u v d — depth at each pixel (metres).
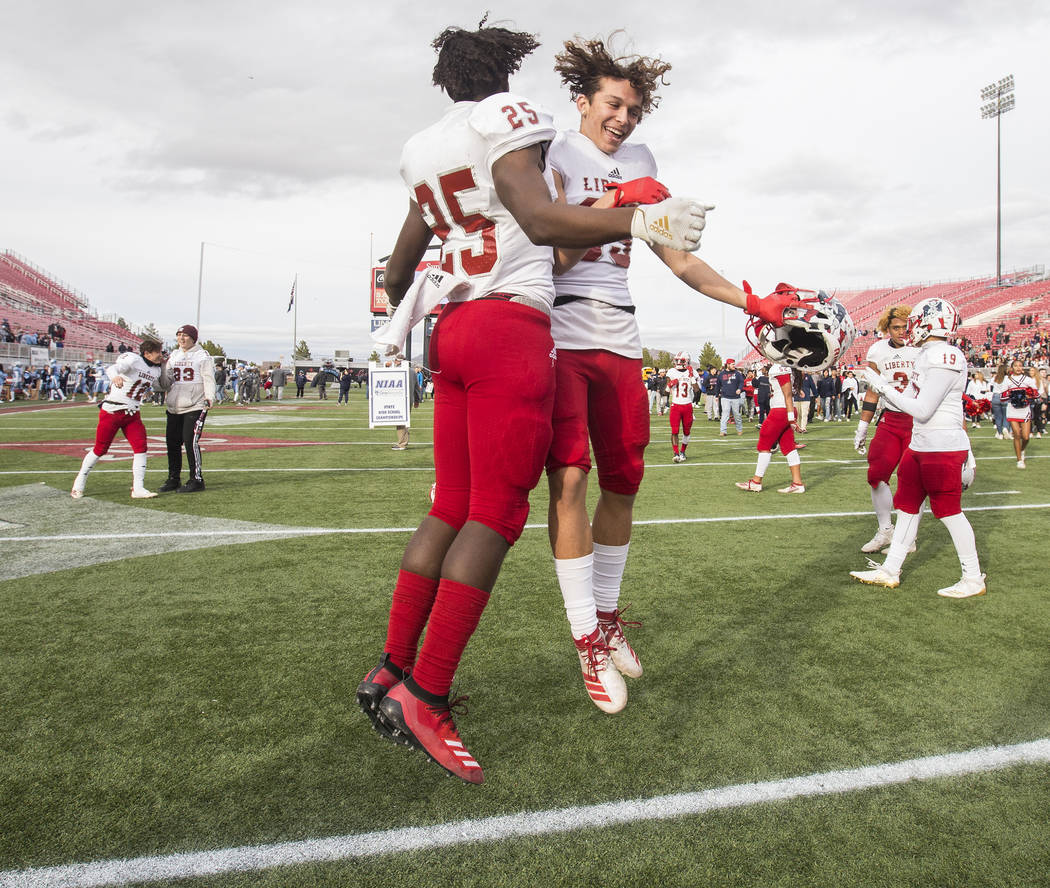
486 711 2.55
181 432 7.68
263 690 2.71
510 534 1.89
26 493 7.54
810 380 20.64
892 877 1.69
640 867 1.73
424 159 1.92
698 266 2.40
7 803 1.98
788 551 5.05
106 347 56.31
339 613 3.63
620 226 1.62
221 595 3.92
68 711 2.53
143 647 3.15
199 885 1.65
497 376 1.83
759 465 8.02
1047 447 14.08
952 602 3.90
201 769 2.16
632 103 2.55
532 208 1.69
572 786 2.07
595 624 2.29
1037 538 5.58
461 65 1.97
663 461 11.27
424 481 8.53
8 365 33.28
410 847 1.80
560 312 2.37
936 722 2.48
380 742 2.33
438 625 1.83
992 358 37.09
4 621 3.48
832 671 2.92
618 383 2.46
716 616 3.61
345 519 6.16
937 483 4.02
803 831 1.87
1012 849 1.80
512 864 1.73
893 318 5.07
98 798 2.00
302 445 13.11
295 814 1.93
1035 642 3.29
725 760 2.22
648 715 2.52
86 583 4.14
